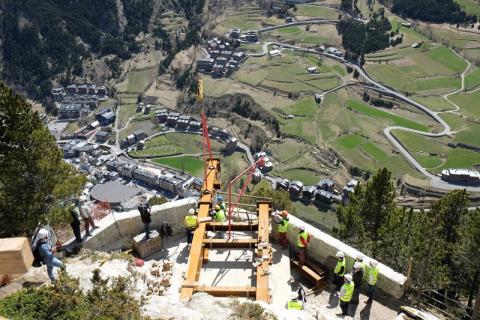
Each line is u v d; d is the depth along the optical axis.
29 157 26.55
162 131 158.38
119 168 129.25
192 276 17.02
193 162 138.12
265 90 170.88
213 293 16.72
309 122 150.12
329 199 112.88
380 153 131.62
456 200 39.84
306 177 124.94
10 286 15.38
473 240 33.94
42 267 16.55
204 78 186.12
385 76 176.62
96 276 14.72
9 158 26.22
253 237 20.72
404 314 17.25
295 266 19.77
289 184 118.31
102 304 13.07
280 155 136.00
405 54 192.88
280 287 18.50
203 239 19.31
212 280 18.55
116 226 21.94
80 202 21.08
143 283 18.09
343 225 42.94
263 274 17.39
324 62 189.62
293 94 166.88
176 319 14.00
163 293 17.78
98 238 21.36
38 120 27.52
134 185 124.25
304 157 133.50
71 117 177.12
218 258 19.50
